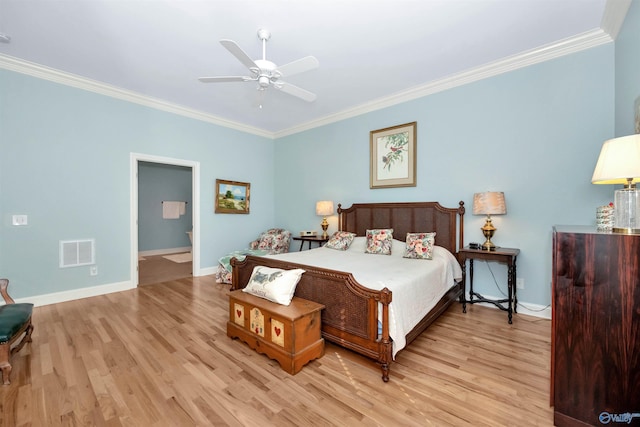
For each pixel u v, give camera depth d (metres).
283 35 2.57
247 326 2.34
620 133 2.39
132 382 1.84
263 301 2.31
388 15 2.31
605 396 1.35
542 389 1.77
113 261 3.88
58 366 2.02
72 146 3.53
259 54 2.89
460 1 2.17
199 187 4.85
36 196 3.29
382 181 4.23
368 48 2.81
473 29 2.53
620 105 2.39
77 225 3.58
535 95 2.97
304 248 5.50
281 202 5.92
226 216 5.27
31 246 3.26
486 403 1.64
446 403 1.64
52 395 1.70
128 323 2.80
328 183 5.02
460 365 2.04
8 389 1.76
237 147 5.41
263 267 2.61
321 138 5.12
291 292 2.30
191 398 1.68
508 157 3.15
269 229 5.85
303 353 2.00
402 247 3.60
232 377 1.90
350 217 4.57
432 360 2.11
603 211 1.82
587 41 2.65
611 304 1.33
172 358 2.14
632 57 2.12
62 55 2.96
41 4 2.16
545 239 2.94
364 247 3.86
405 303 2.09
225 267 4.31
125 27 2.47
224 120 5.14
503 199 3.04
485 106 3.29
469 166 3.42
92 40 2.68
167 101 4.30
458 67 3.26
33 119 3.26
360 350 2.00
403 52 2.90
